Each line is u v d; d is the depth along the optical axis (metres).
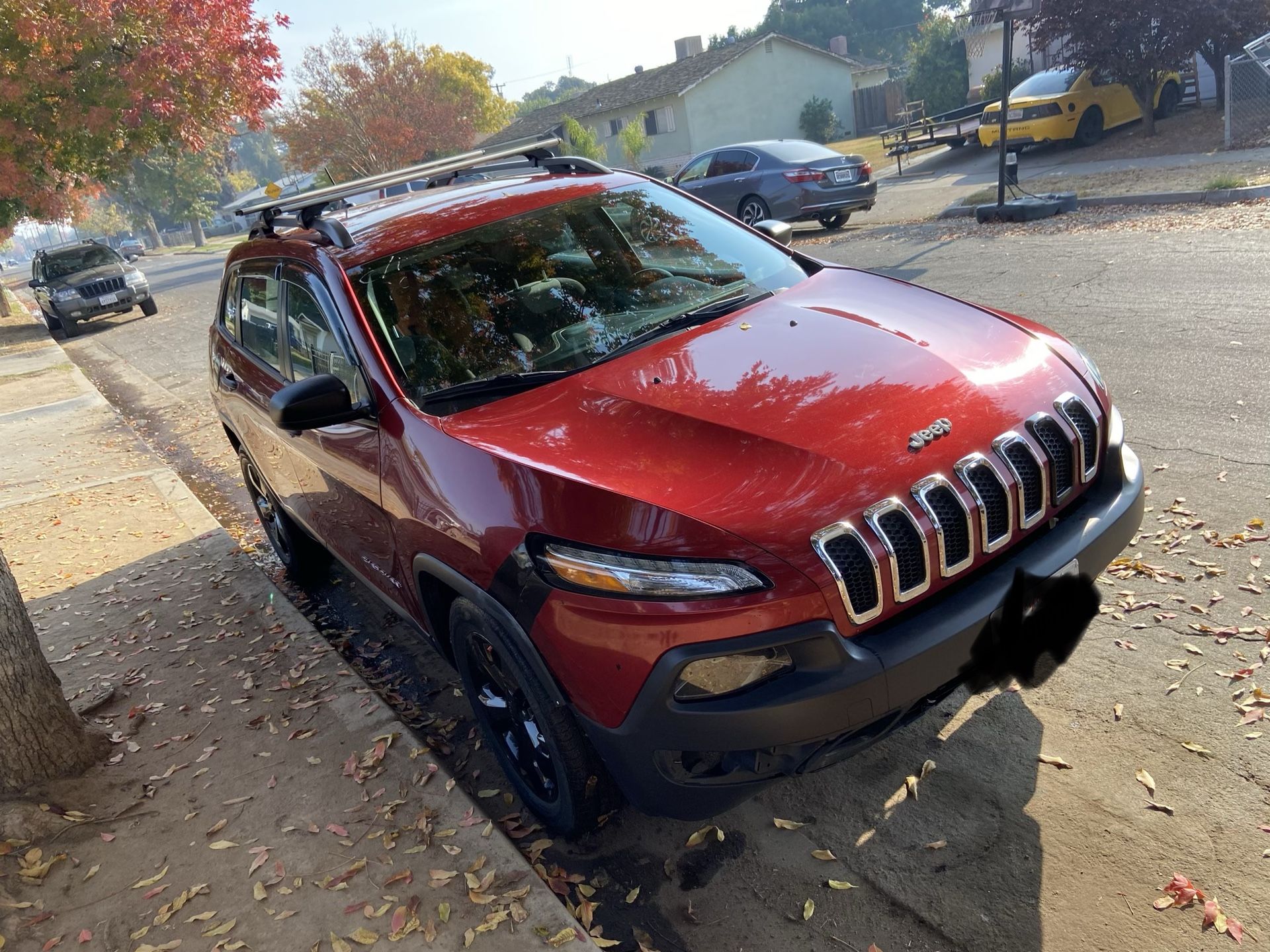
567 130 33.16
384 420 3.18
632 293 3.59
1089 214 11.34
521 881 2.74
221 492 7.79
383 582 3.68
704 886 2.77
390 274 3.50
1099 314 7.10
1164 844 2.59
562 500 2.50
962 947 2.41
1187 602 3.60
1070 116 17.03
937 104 34.31
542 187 4.05
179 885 2.98
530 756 3.07
